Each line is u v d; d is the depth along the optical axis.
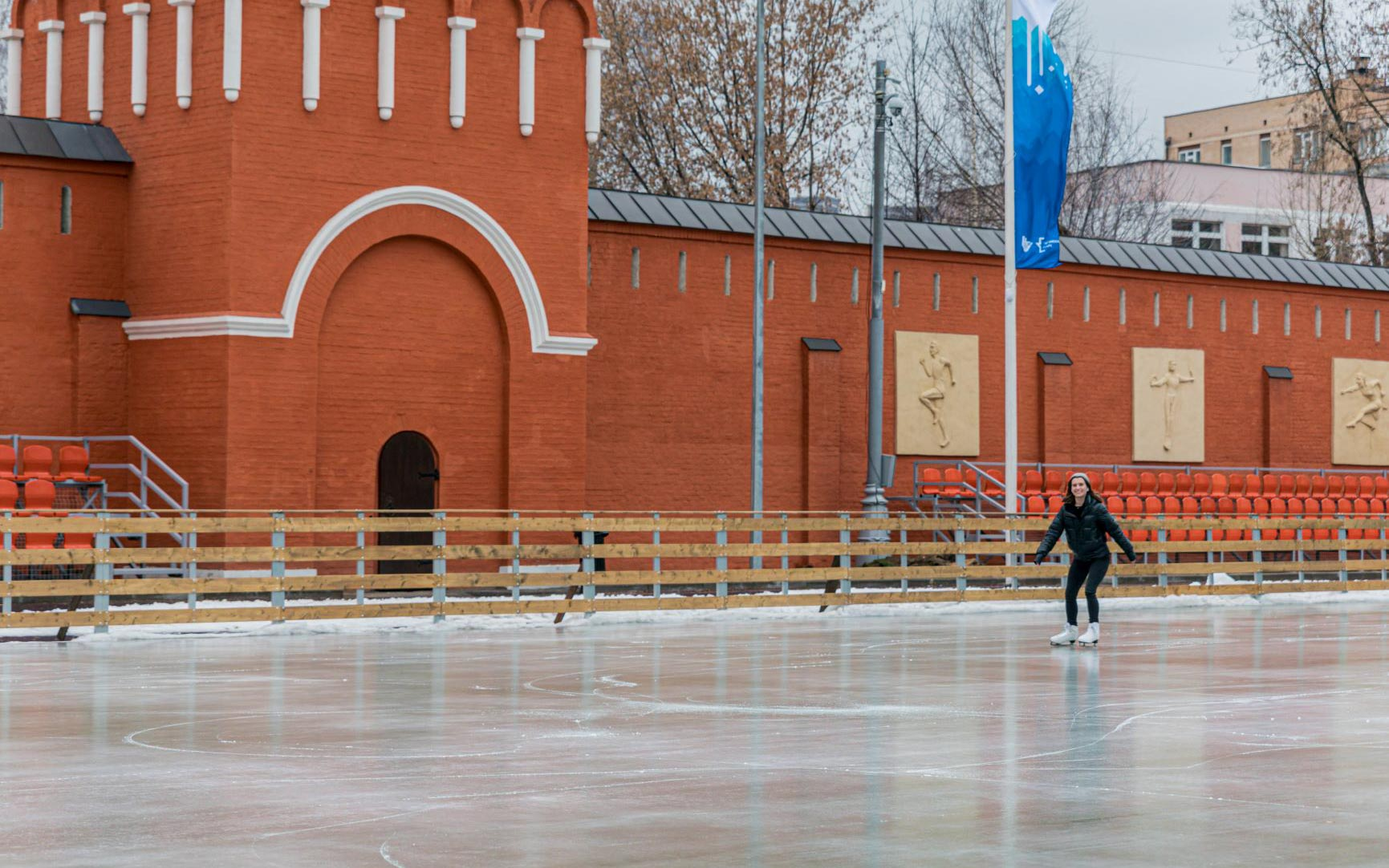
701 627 30.75
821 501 43.09
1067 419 47.22
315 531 29.56
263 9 33.50
